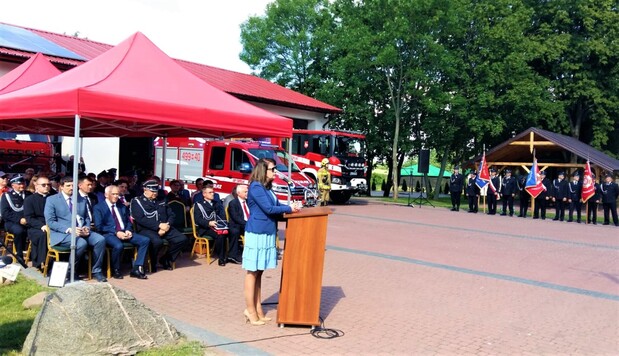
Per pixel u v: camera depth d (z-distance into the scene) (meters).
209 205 9.76
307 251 5.86
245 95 22.56
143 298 7.00
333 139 22.50
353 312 6.71
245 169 16.50
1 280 7.08
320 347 5.33
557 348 5.65
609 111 33.62
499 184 22.84
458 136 31.81
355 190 23.59
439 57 26.73
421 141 31.50
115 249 7.95
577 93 32.41
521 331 6.21
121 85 7.93
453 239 14.21
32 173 11.77
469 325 6.36
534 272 10.00
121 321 4.81
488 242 13.94
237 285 7.90
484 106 28.09
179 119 8.11
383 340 5.66
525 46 29.22
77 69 8.97
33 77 12.01
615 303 7.81
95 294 4.78
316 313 5.88
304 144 23.34
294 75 36.00
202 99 8.82
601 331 6.35
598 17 31.86
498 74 28.55
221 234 9.27
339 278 8.74
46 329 4.60
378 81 29.27
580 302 7.79
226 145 17.11
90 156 19.16
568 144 25.97
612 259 12.00
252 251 5.81
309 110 26.91
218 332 5.65
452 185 24.06
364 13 27.84
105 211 8.27
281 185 17.28
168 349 4.95
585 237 15.98
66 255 7.86
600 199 20.91
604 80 33.12
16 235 8.65
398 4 25.45
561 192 21.39
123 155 20.77
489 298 7.78
